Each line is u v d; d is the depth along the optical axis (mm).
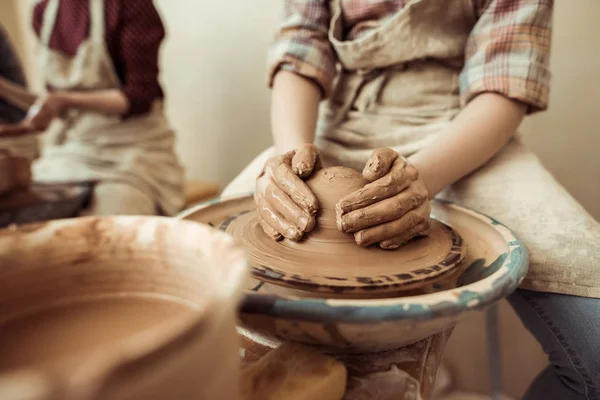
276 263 496
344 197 509
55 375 178
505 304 1364
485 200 740
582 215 693
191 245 343
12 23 2250
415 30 812
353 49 855
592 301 642
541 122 1294
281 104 841
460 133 721
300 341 437
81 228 370
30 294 359
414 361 476
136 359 197
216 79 1777
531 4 756
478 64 779
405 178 529
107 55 1520
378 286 451
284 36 916
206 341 247
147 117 1598
